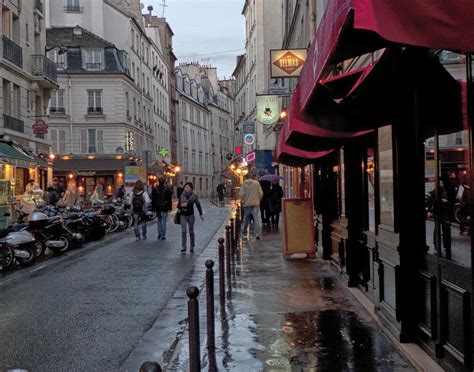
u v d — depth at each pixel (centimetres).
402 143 575
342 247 982
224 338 634
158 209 1836
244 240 1702
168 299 889
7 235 1245
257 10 4372
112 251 1538
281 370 522
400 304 573
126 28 5034
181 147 7688
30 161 2344
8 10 2736
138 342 654
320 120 691
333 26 391
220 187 4862
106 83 4703
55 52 4684
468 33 309
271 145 4356
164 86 6750
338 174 1055
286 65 1903
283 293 874
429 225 534
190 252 1486
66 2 5012
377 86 586
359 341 603
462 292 442
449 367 472
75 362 584
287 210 1266
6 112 2708
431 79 523
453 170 467
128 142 4753
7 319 773
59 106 4653
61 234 1484
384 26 308
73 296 923
